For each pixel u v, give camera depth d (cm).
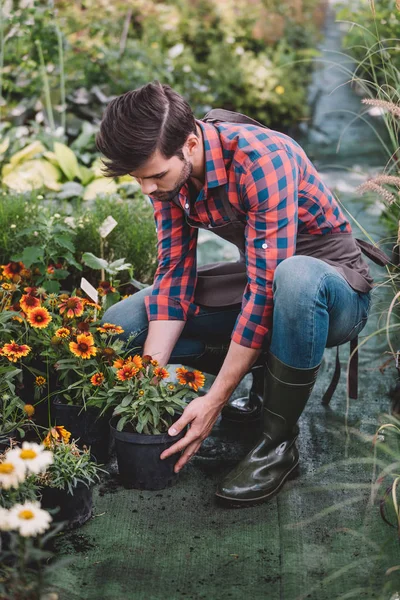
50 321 234
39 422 237
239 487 210
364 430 249
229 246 396
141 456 212
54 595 156
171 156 189
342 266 219
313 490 218
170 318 234
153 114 183
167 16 762
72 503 196
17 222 322
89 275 322
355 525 202
